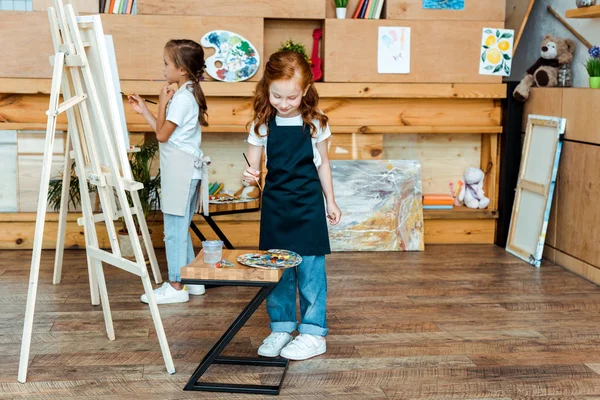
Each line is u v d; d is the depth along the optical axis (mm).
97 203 4539
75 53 2592
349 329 3135
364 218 4613
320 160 2812
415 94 4602
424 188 4969
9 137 4496
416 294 3666
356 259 4383
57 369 2668
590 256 3949
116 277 3932
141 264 2607
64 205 3717
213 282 2438
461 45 4613
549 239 4398
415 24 4566
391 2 4551
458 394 2488
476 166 5004
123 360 2762
